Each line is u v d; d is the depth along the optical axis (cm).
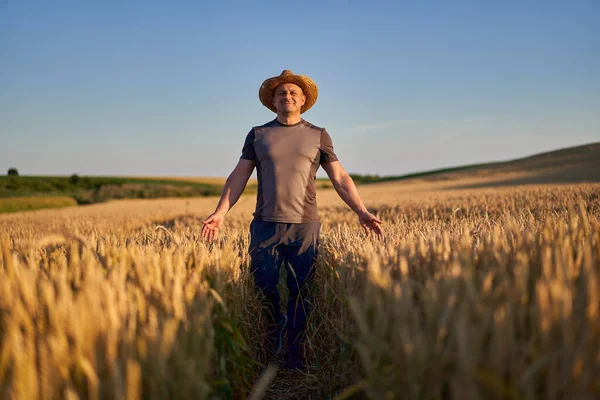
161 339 158
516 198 1191
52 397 138
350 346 229
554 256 191
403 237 334
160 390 150
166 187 5931
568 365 128
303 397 294
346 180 379
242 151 381
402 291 169
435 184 5128
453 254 221
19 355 136
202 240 364
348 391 165
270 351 360
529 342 140
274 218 355
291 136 360
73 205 4481
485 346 148
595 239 226
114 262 256
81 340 152
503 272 183
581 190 1220
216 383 196
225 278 271
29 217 1794
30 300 177
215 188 6381
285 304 396
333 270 305
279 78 368
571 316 137
